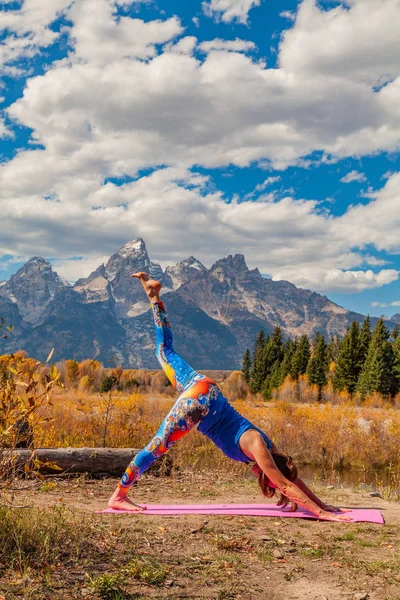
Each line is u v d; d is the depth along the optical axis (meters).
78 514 5.81
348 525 5.91
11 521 4.50
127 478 6.33
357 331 59.34
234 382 78.75
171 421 6.26
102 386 27.73
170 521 5.80
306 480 13.66
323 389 57.53
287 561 4.62
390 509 7.13
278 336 79.12
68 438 11.47
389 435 17.70
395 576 4.28
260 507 6.71
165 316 7.04
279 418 21.14
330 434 17.56
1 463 4.63
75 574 3.95
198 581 4.07
